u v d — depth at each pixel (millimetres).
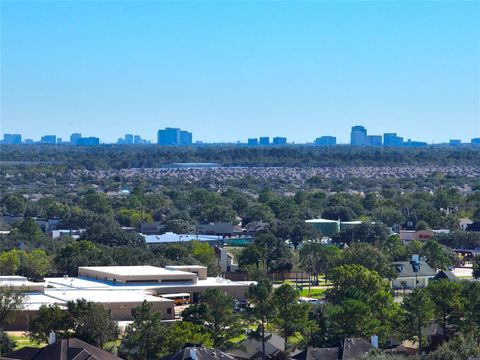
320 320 190000
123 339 183625
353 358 169250
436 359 156125
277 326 192625
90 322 183375
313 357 172250
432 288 193500
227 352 181125
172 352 170625
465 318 191625
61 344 160000
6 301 197250
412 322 185375
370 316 187500
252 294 189500
